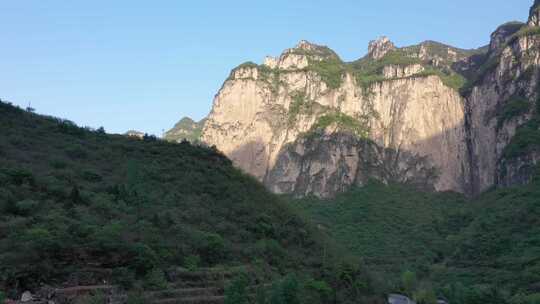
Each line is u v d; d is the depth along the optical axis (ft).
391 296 217.97
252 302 130.82
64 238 119.24
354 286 184.03
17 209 134.82
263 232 192.24
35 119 234.58
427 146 604.08
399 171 592.60
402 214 515.91
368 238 460.55
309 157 589.32
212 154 262.06
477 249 379.76
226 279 139.13
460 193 579.48
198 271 136.98
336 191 565.94
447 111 620.90
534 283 289.33
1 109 229.25
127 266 123.65
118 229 134.92
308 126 616.39
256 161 620.49
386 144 615.57
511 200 454.81
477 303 252.62
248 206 209.36
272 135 631.56
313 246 209.15
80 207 148.25
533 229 377.30
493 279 316.40
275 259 173.58
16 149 190.29
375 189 562.25
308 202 552.00
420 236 458.50
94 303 104.94
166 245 142.00
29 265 108.27
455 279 337.11
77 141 222.89
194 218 176.96
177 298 120.06
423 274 366.02
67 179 172.55
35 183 156.25
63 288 109.19
